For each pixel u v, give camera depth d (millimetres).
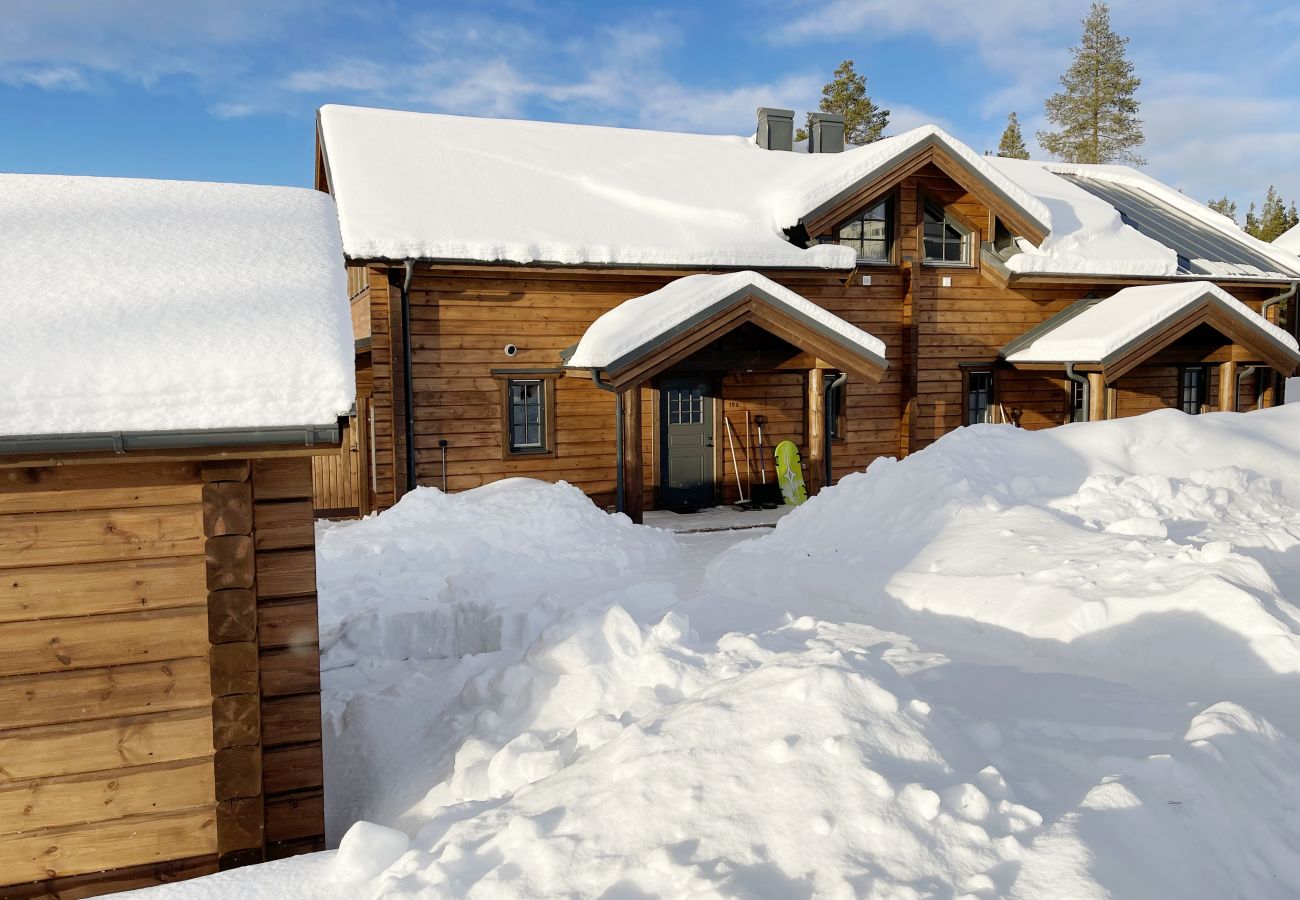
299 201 5617
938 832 2893
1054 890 2633
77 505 3617
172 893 3332
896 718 3463
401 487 13148
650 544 10758
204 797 3859
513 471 13789
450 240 12875
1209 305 15258
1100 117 46312
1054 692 4555
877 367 13242
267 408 3539
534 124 18438
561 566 9492
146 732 3770
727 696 3752
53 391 3332
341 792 4891
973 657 5684
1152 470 9109
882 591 7180
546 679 5004
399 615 7625
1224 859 2998
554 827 3150
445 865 3068
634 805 3154
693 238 14695
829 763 3170
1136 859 2838
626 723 4227
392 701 5691
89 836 3729
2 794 3613
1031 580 6426
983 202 16141
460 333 13422
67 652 3656
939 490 8398
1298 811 3291
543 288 13836
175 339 3672
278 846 4070
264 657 3992
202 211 5156
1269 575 5766
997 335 16875
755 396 15305
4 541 3541
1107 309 16281
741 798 3086
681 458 14914
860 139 44156
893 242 16219
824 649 4188
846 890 2627
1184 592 5508
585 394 14164
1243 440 9648
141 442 3412
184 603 3785
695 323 12133
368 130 16250
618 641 5219
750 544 9422
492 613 7527
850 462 16156
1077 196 19562
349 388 3654
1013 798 3160
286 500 3961
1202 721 3711
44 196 4992
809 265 14914
